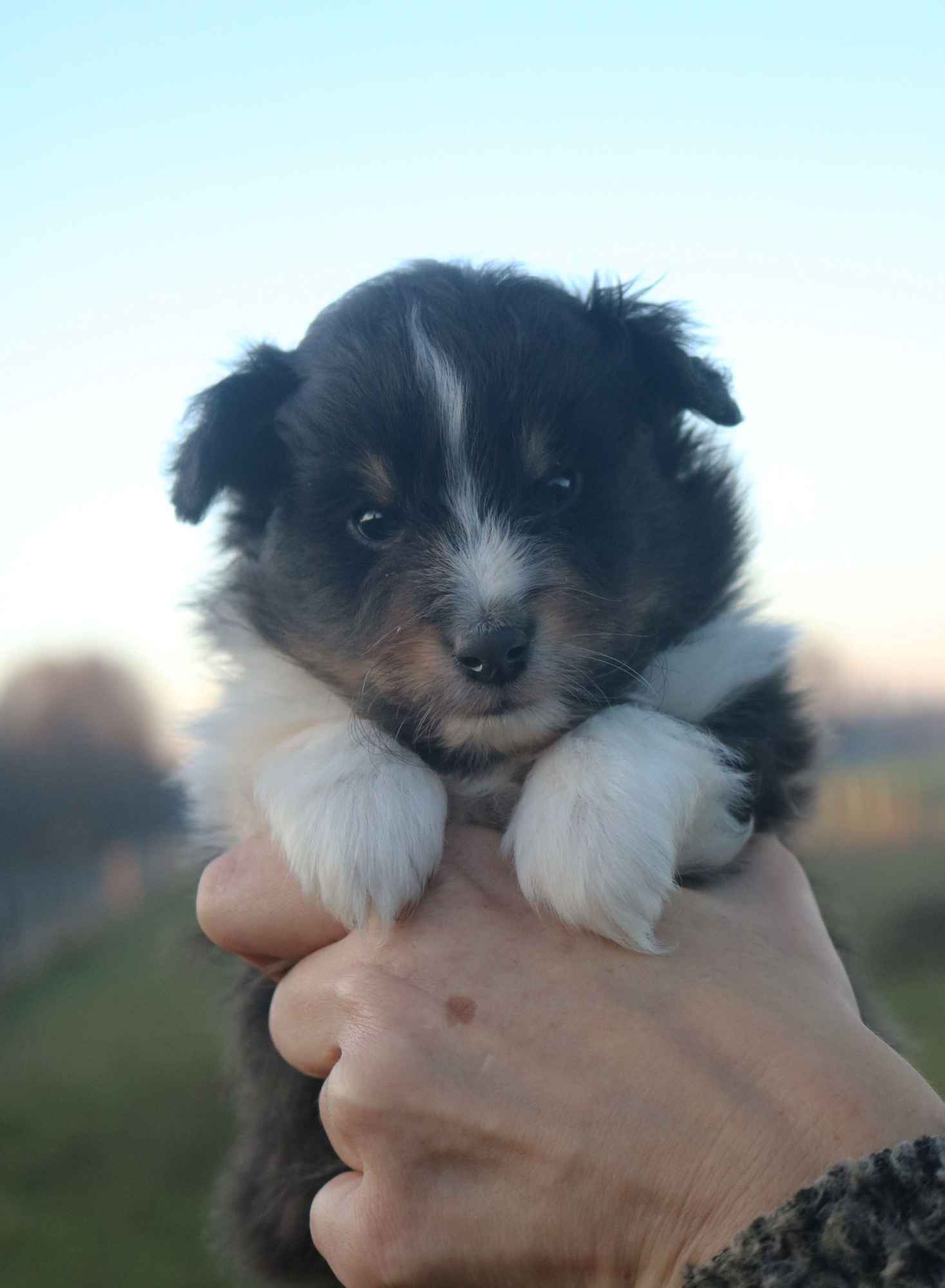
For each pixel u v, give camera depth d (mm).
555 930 316
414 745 355
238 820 371
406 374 354
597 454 359
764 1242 264
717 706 364
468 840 339
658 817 319
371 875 321
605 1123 287
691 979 305
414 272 382
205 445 372
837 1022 297
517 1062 297
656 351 381
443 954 313
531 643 342
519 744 352
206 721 387
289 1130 372
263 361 382
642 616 364
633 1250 284
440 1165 297
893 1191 262
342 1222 305
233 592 389
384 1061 302
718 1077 288
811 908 339
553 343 362
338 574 360
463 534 347
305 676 373
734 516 393
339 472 359
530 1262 291
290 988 326
